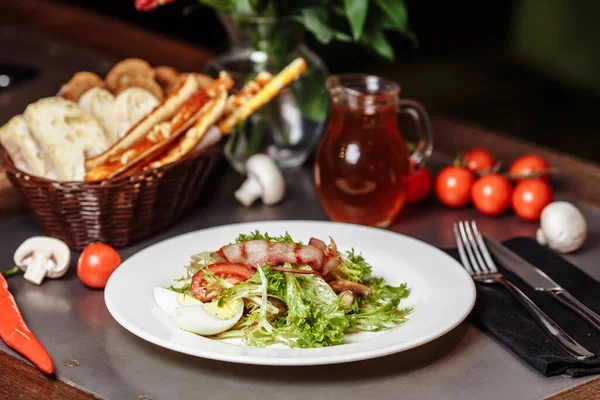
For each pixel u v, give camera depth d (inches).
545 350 37.0
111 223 43.6
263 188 48.1
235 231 43.1
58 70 64.7
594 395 35.7
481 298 40.4
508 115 127.8
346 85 45.5
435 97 130.4
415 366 37.0
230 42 51.6
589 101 134.1
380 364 37.1
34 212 43.7
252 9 47.5
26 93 60.6
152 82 49.2
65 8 79.9
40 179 42.2
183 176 44.8
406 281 40.4
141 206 43.9
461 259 43.0
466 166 49.2
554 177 51.4
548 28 134.6
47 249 41.9
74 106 45.1
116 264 41.4
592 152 118.7
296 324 37.1
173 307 38.2
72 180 43.6
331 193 45.5
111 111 46.8
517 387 36.0
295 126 49.7
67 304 40.6
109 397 35.6
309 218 47.8
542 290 40.7
